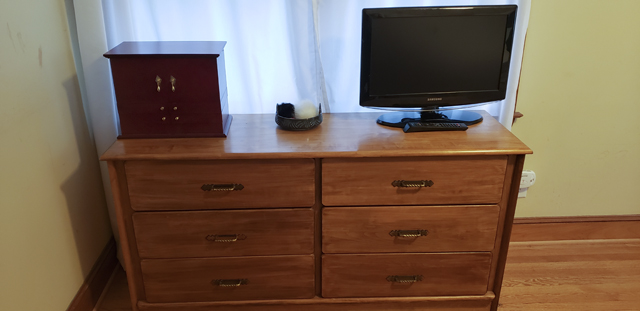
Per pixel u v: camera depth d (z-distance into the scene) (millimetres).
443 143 1405
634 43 1746
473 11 1434
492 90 1560
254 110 1753
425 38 1464
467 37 1473
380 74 1504
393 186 1405
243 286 1547
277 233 1464
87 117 1661
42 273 1349
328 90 1735
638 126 1886
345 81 1737
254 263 1509
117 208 1393
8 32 1197
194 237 1453
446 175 1398
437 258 1521
